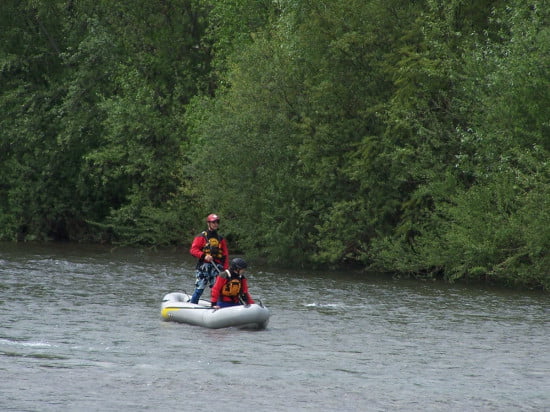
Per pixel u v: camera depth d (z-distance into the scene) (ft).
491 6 190.08
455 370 88.69
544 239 160.45
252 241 213.05
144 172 256.52
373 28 197.88
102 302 136.98
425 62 179.93
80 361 86.74
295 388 77.41
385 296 156.25
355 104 203.82
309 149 201.46
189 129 248.32
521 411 71.31
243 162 211.61
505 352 100.48
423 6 195.62
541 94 163.84
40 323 112.16
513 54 165.99
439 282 182.60
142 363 86.74
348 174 194.80
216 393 74.49
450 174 179.22
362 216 199.21
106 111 261.44
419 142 188.34
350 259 219.82
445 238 181.78
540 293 165.48
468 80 174.91
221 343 100.83
